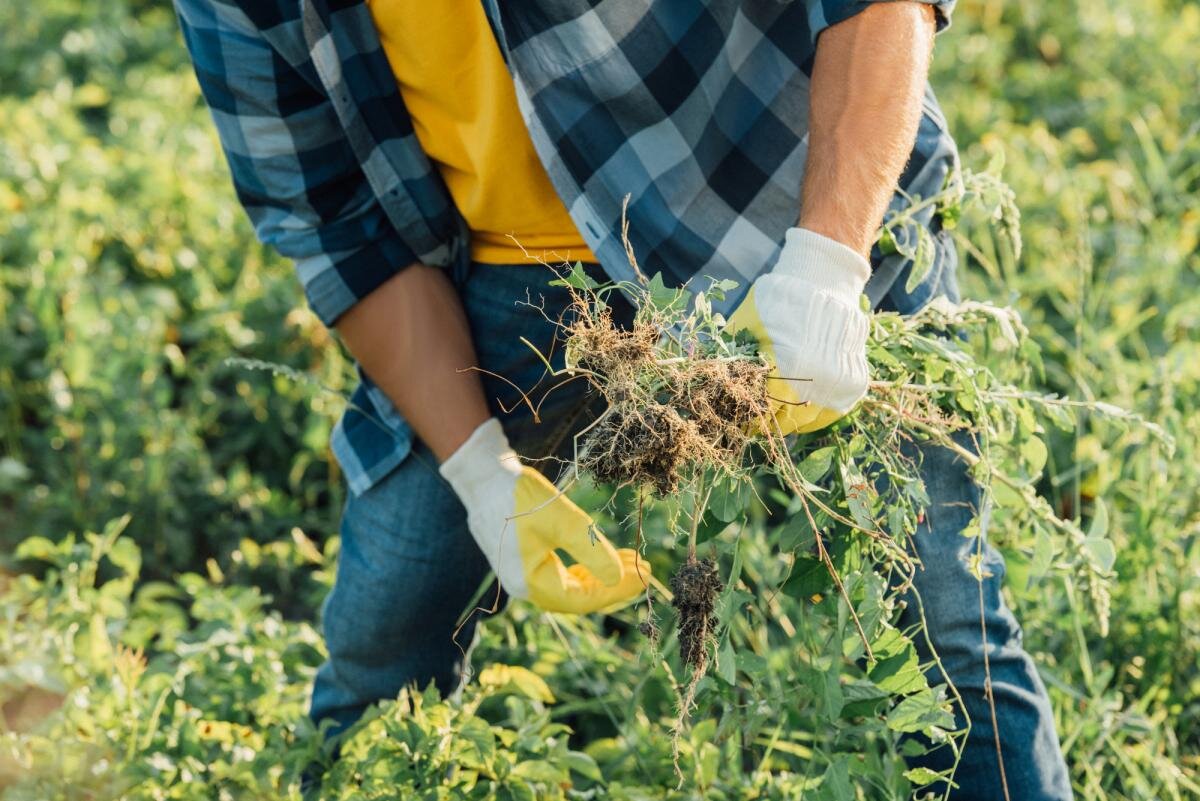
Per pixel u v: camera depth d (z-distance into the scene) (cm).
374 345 216
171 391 373
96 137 525
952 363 187
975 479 191
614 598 199
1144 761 235
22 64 568
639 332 160
